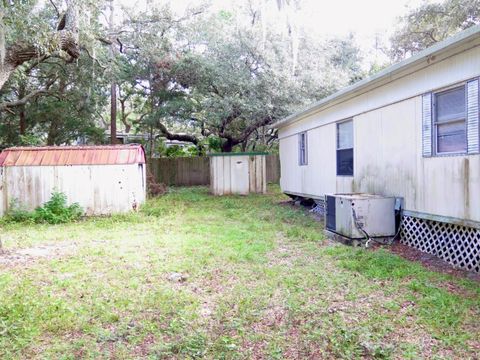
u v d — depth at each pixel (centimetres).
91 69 1420
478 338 324
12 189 1012
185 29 1714
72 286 464
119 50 1590
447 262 571
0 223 938
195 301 414
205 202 1355
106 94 1852
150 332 344
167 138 2166
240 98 1683
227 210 1144
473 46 509
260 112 1684
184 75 1747
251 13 1673
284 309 393
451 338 323
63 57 802
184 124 2033
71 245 704
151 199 1341
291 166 1264
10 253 641
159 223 933
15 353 304
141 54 1644
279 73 1647
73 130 1748
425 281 473
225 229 841
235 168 1631
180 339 329
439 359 291
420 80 619
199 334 336
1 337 329
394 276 495
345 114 875
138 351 311
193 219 989
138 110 2177
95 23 1111
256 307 398
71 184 1045
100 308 393
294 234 773
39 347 316
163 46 1648
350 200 676
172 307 397
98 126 2070
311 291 445
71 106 1650
